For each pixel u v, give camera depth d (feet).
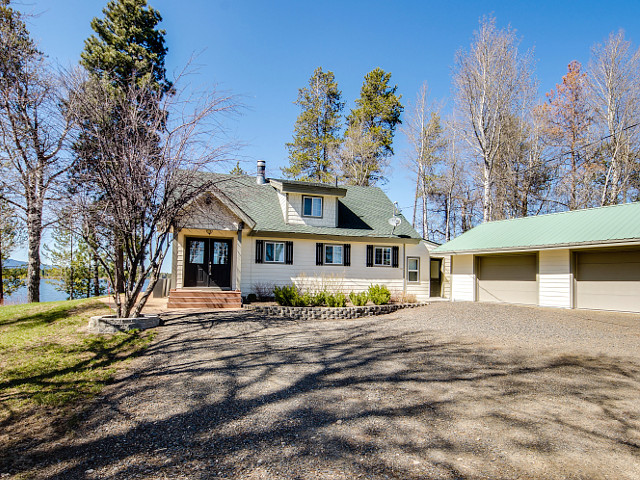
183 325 31.48
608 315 38.88
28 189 31.24
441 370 20.07
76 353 22.43
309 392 16.69
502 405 15.10
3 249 58.75
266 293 51.16
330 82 117.39
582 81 84.23
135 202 27.35
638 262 40.45
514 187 89.81
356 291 56.70
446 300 60.03
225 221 45.21
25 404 15.02
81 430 12.89
